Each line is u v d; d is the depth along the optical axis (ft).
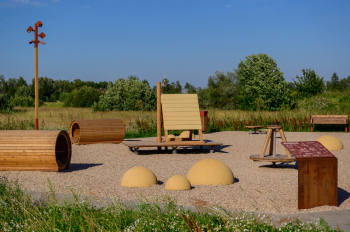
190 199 23.62
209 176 27.53
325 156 22.38
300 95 133.69
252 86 139.03
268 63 140.15
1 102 119.75
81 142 52.95
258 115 81.10
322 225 17.74
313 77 132.05
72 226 18.13
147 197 24.09
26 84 376.68
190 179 28.12
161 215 18.48
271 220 19.15
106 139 54.29
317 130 73.51
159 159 41.29
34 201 22.08
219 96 161.17
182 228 16.48
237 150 48.52
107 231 16.94
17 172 31.86
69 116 83.10
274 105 136.05
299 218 19.69
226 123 78.43
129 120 79.61
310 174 22.04
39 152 31.89
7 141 32.19
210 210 19.34
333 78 369.71
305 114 80.48
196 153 46.24
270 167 35.65
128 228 16.79
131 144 45.32
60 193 24.95
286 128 75.10
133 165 37.01
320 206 22.21
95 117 84.48
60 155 35.32
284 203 22.89
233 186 26.81
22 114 94.79
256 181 28.32
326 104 96.84
